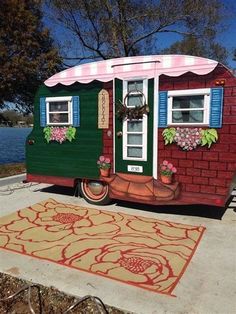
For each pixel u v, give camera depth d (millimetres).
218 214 5832
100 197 6410
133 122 5859
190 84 5289
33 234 4887
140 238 4734
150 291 3340
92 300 3125
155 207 6273
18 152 18281
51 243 4551
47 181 7023
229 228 5141
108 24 14727
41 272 3729
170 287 3410
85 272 3725
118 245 4480
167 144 5570
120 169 6098
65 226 5234
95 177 6363
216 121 5105
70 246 4445
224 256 4148
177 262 3971
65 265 3895
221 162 5156
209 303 3141
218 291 3344
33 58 12844
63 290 3355
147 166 5812
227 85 4980
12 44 12398
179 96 5402
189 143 5363
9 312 2996
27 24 12508
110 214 5844
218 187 5234
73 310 2994
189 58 5297
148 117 5695
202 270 3783
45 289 3371
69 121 6559
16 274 3684
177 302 3156
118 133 6020
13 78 12266
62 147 6734
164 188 5664
